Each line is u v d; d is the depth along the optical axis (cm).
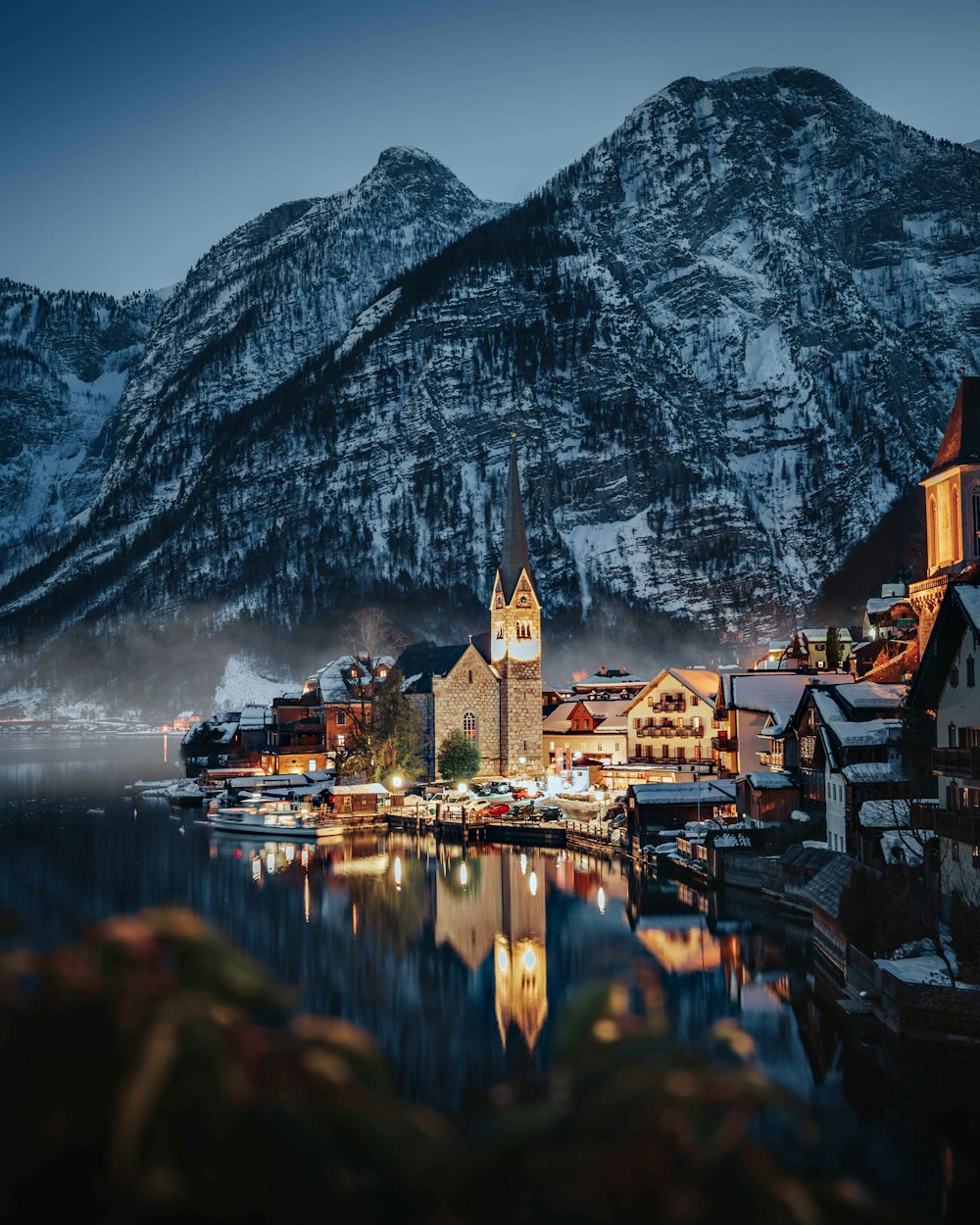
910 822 6034
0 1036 428
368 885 9938
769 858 8650
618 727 18625
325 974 6562
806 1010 5550
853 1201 489
